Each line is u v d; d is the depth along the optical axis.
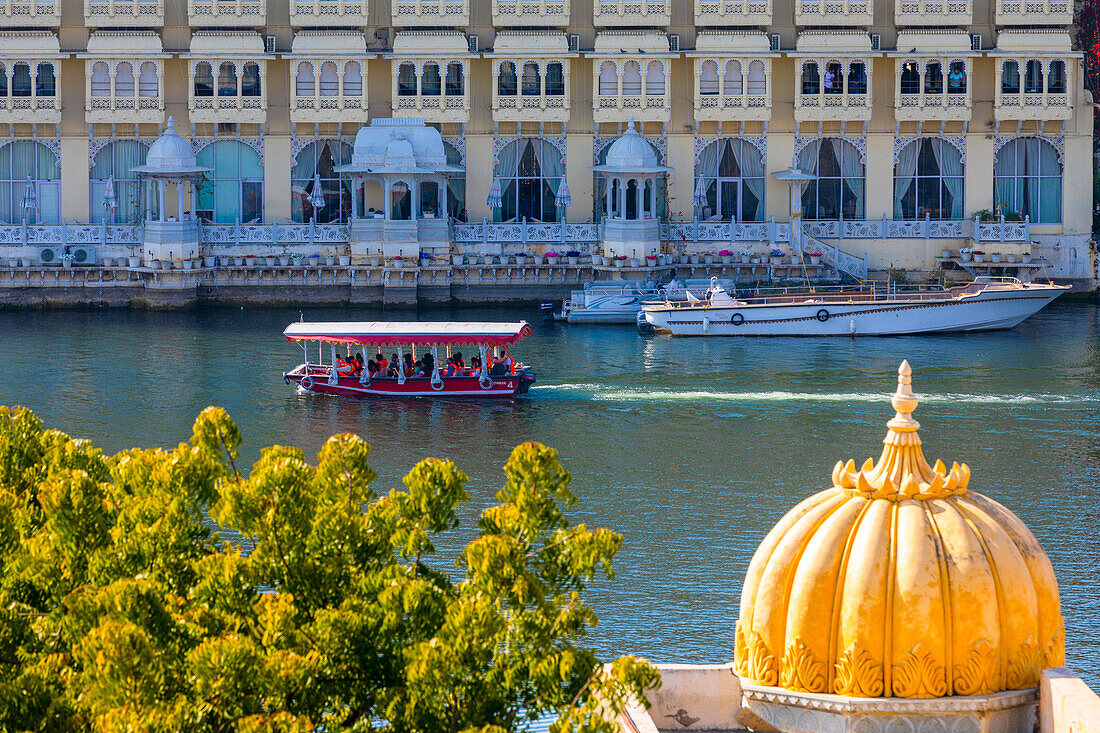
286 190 151.12
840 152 151.50
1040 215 152.25
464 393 102.62
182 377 109.06
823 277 145.75
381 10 149.62
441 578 36.59
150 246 144.12
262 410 99.19
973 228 149.62
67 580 37.47
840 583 28.92
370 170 143.50
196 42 147.88
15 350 119.62
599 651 55.97
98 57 147.38
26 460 44.84
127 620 31.62
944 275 149.88
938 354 119.06
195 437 41.00
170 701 30.02
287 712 29.41
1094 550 67.25
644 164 143.88
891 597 28.44
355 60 148.38
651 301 136.12
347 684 33.12
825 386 105.56
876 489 29.61
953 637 28.34
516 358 117.31
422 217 147.88
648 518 72.50
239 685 30.50
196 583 35.97
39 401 99.94
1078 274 152.12
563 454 86.19
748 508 74.19
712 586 62.56
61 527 37.66
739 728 30.53
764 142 150.62
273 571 35.41
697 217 149.75
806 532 29.72
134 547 36.19
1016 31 148.62
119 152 150.38
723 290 131.75
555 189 151.62
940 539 28.67
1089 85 160.75
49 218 150.38
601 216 149.50
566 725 29.61
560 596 35.06
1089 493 76.62
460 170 146.12
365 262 146.62
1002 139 150.88
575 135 150.38
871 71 149.00
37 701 30.64
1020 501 75.19
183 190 144.88
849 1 148.25
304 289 147.00
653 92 149.12
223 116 148.00
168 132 144.62
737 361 115.94
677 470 81.88
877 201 151.62
